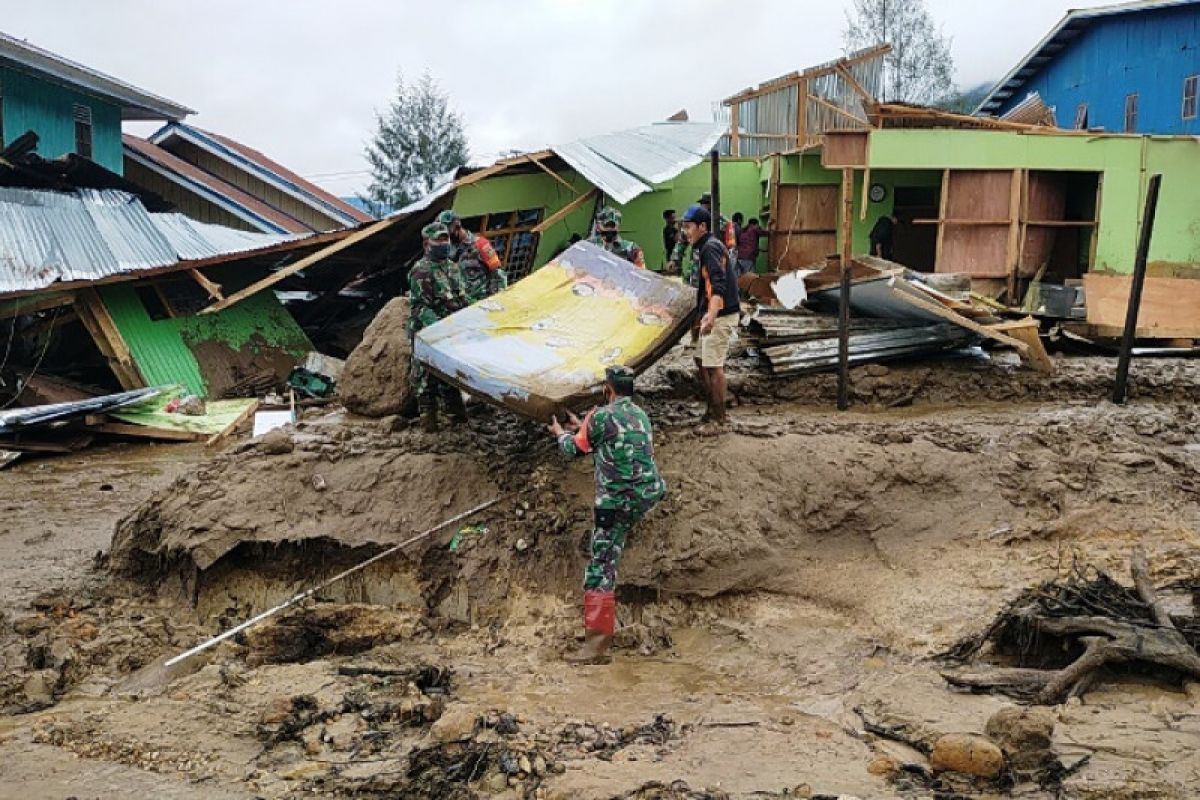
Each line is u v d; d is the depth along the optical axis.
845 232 16.91
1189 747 5.31
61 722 6.47
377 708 6.64
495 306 9.42
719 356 9.18
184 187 28.03
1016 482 8.62
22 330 18.25
